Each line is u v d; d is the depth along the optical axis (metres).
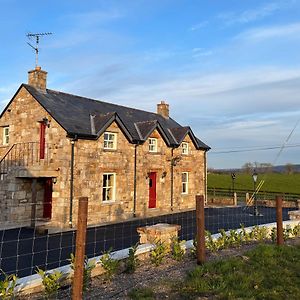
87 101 22.17
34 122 18.72
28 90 18.81
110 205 19.33
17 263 9.52
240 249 9.77
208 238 9.58
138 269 7.70
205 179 27.91
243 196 34.19
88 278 6.47
